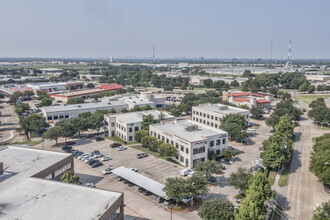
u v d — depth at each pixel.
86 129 108.12
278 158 74.94
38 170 57.94
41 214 40.44
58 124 101.88
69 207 42.28
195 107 134.88
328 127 131.75
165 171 76.88
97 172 76.06
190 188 55.16
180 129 94.06
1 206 42.91
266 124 125.38
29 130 109.88
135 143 103.25
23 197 45.91
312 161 70.06
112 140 106.56
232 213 46.56
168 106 182.25
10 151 70.94
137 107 140.88
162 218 53.72
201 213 47.91
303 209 57.62
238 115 109.75
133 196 62.47
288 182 70.75
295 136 115.69
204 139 80.69
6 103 194.50
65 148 93.62
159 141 88.50
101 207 42.03
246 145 102.00
